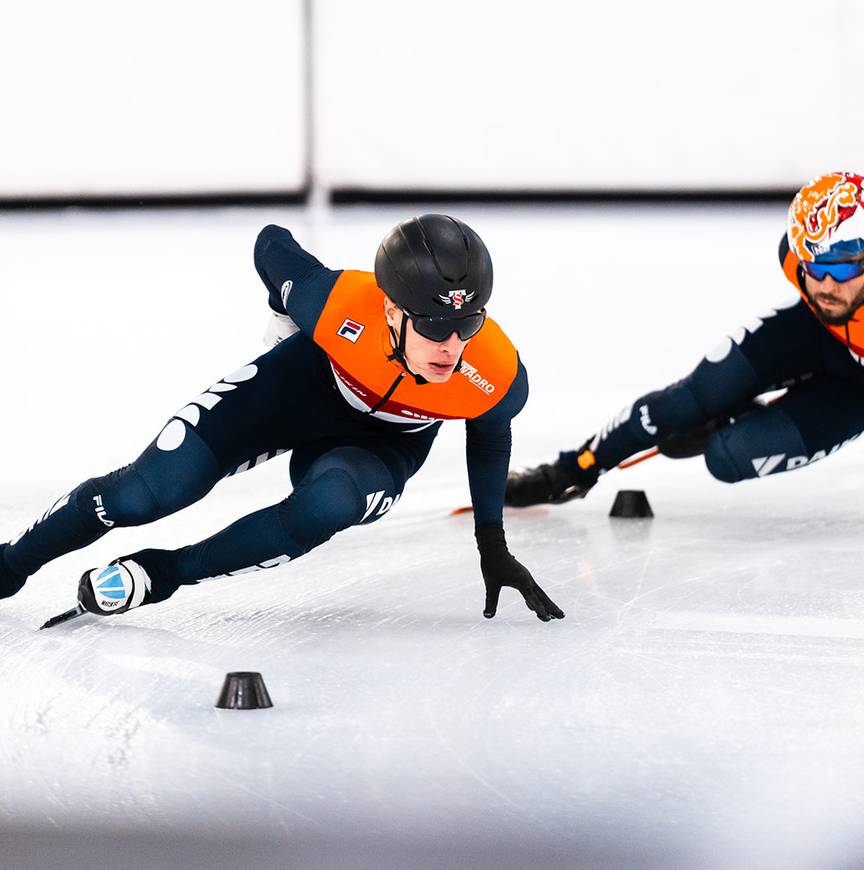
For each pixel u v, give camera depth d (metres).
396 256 9.55
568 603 11.26
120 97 46.00
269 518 10.21
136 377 24.44
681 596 11.43
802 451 13.89
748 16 45.06
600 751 7.68
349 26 46.00
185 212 45.56
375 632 10.41
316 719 8.29
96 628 10.56
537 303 31.70
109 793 7.03
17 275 35.84
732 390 14.23
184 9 45.69
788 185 45.81
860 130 45.25
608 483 17.12
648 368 25.09
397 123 46.41
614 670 9.34
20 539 10.93
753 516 15.00
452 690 8.90
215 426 10.62
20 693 8.83
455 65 46.06
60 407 21.81
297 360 11.05
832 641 10.04
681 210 45.22
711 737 7.90
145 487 10.44
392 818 6.70
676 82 45.62
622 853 6.29
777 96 45.41
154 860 6.25
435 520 14.78
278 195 46.62
